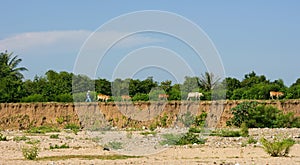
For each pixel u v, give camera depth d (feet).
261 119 157.99
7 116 182.39
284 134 131.44
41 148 98.12
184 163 73.77
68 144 105.50
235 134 125.29
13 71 264.11
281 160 77.36
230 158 80.79
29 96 193.16
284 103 178.50
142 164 72.95
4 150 93.76
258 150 92.27
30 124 180.75
